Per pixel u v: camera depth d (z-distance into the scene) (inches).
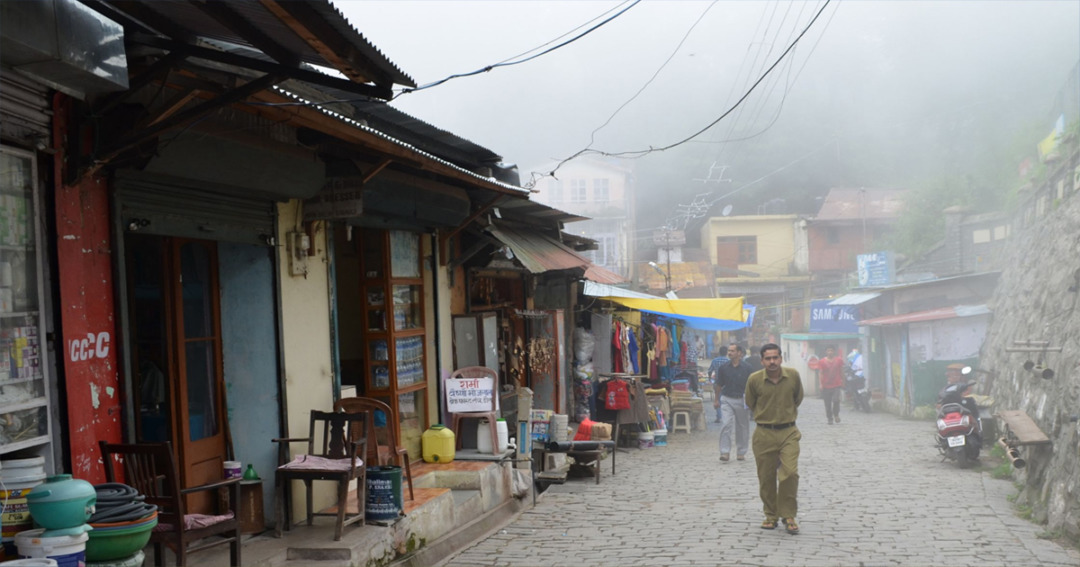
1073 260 535.2
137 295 287.0
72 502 166.1
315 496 312.5
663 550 312.8
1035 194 806.5
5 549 172.1
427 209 399.5
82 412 202.4
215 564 246.8
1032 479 404.2
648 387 757.3
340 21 154.5
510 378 561.9
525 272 609.0
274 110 242.8
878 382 1121.4
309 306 323.9
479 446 426.0
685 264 2229.3
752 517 374.0
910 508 389.7
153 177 234.8
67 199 201.9
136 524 179.9
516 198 480.1
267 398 301.1
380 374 396.8
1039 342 474.3
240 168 254.8
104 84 184.1
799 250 2262.6
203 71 211.8
